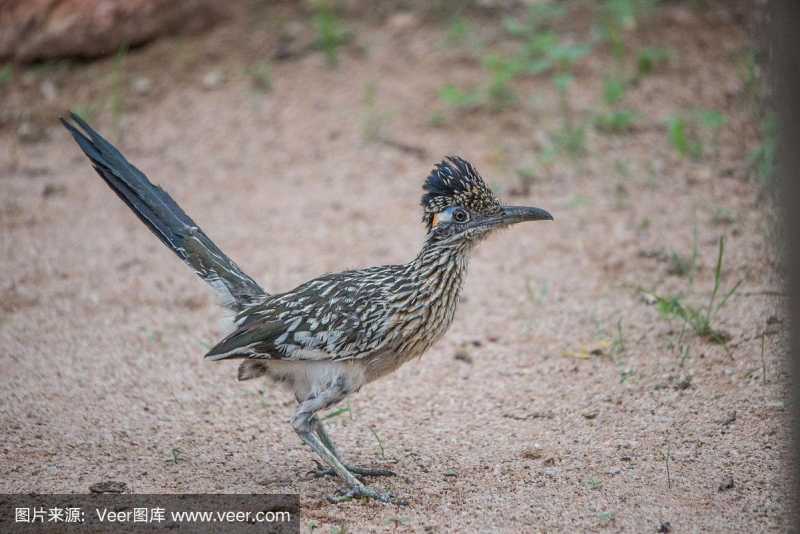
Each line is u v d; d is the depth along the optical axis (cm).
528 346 1246
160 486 958
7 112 1916
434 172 979
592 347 1227
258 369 992
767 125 1585
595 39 1994
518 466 991
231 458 1025
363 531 877
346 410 1074
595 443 1030
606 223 1536
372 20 2103
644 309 1305
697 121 1770
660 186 1623
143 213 1084
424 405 1132
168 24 2045
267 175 1727
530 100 1869
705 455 992
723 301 1237
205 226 1569
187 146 1812
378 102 1891
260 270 1437
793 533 816
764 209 1486
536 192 1627
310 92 1934
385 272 977
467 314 1331
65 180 1745
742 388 1113
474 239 973
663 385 1134
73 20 1995
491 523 887
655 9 2055
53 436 1059
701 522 875
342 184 1692
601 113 1814
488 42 2014
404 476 981
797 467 798
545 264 1445
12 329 1298
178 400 1146
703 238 1463
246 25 2083
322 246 1508
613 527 872
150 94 1952
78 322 1322
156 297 1395
